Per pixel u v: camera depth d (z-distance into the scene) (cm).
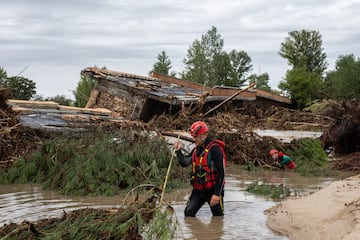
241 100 3531
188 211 779
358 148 1648
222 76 6294
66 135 1306
